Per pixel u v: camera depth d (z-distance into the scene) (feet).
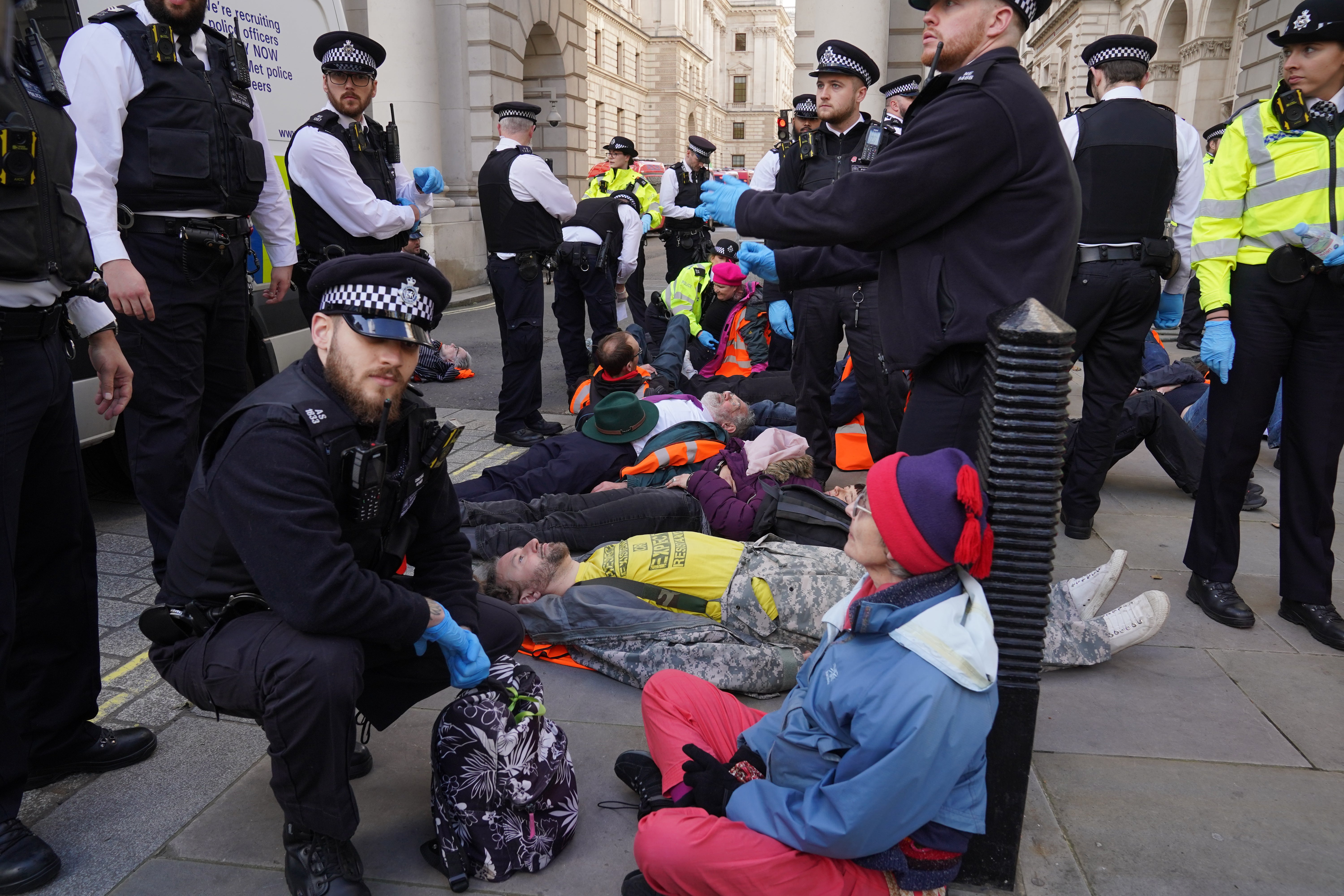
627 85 159.33
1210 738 8.63
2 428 6.60
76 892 6.56
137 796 7.69
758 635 9.50
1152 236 12.37
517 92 50.67
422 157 43.98
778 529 11.33
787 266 10.27
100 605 11.22
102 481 15.23
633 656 9.40
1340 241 9.62
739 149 269.03
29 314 6.71
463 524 12.17
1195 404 16.79
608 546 10.47
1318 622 10.57
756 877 5.77
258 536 5.91
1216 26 64.18
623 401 13.64
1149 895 6.64
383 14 42.37
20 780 6.76
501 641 8.05
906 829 5.57
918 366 7.53
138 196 9.63
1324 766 8.21
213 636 6.45
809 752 6.04
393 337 5.97
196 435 10.64
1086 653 9.64
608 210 22.17
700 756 6.68
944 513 5.51
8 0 2.68
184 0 9.64
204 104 9.95
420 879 6.73
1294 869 6.91
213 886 6.62
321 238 14.30
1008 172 6.89
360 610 6.08
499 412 18.85
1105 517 14.75
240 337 11.19
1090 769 8.13
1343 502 15.48
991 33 7.14
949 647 5.42
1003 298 7.02
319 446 6.08
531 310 18.22
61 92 6.91
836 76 14.30
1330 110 9.94
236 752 8.36
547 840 6.85
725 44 262.26
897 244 7.48
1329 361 10.17
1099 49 12.57
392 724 8.61
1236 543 11.07
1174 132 12.32
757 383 18.83
